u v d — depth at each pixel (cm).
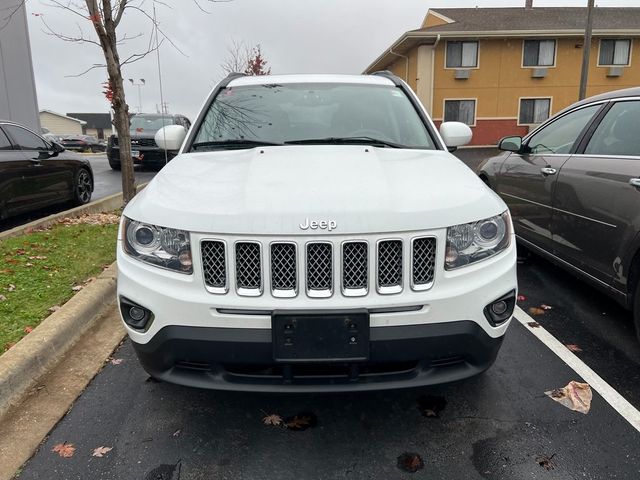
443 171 268
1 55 1298
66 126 7919
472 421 264
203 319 220
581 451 240
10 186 658
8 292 411
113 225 671
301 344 215
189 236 221
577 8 2945
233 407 279
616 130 369
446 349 226
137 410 275
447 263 224
